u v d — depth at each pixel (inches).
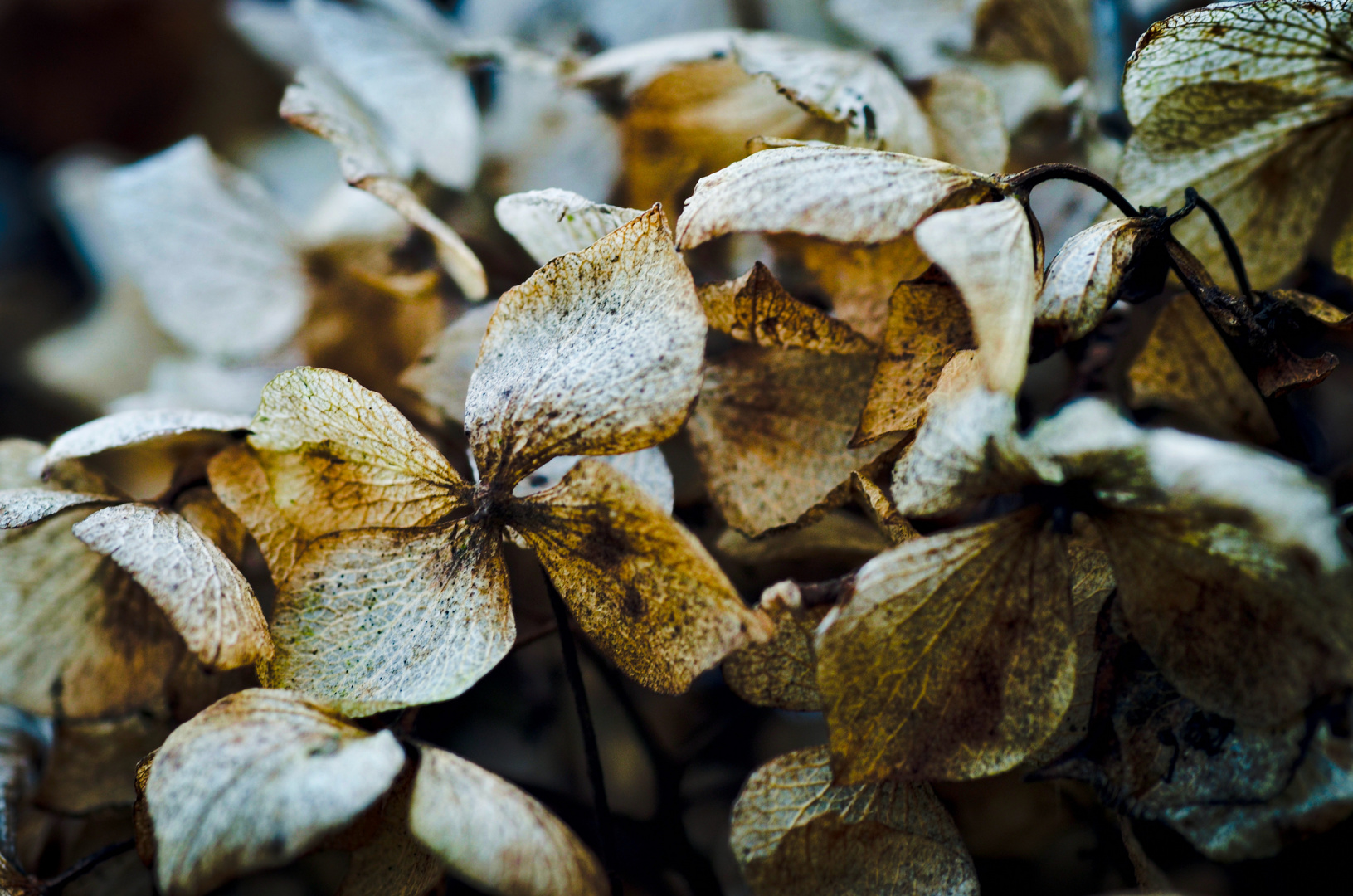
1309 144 4.6
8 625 4.6
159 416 4.5
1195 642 3.9
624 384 4.0
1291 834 3.9
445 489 4.2
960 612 3.9
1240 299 4.2
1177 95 4.5
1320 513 3.6
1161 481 3.7
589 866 3.9
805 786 4.1
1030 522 3.8
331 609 4.1
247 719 3.9
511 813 3.8
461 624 4.1
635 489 3.9
